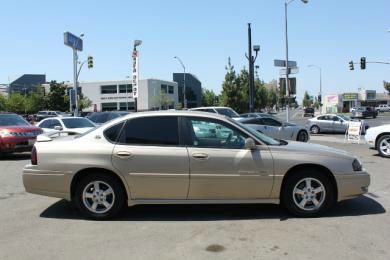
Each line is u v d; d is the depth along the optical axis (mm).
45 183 6660
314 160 6516
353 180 6605
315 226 6121
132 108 106062
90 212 6602
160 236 5770
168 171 6445
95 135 6688
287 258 4918
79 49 49375
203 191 6488
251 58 32938
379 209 7062
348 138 21859
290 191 6543
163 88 109125
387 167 12000
